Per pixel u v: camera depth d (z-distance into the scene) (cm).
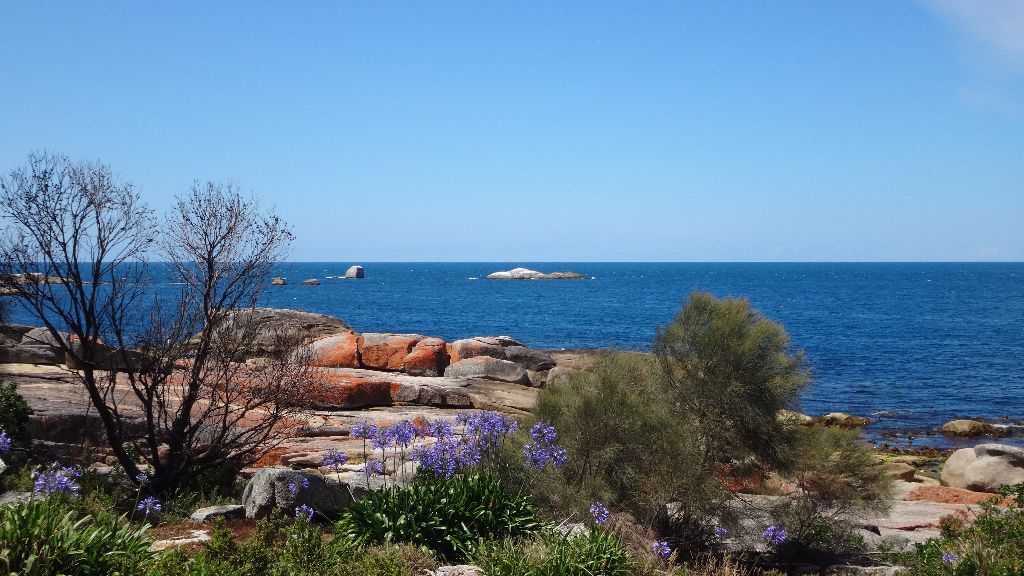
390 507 828
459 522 822
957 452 2111
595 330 6731
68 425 1319
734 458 1362
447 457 930
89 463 1177
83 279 1157
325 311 8662
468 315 8469
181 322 1164
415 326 7088
